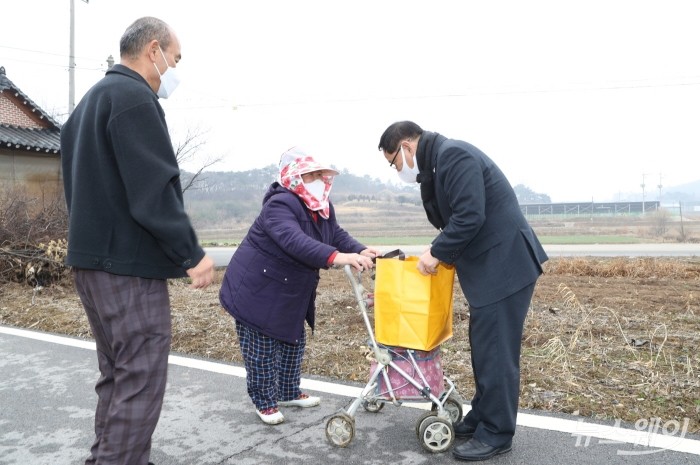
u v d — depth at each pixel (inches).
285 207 126.9
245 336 133.6
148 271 89.7
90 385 164.2
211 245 1024.9
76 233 88.2
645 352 174.2
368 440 123.9
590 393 141.7
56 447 124.2
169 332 93.4
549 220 1924.2
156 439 126.8
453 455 114.0
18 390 160.4
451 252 108.9
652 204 2314.2
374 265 127.9
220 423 135.0
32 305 275.6
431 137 116.9
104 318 89.8
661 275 382.6
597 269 395.9
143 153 85.0
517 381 113.2
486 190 112.5
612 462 109.3
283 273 129.4
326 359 179.3
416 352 118.1
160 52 95.3
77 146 89.1
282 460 115.6
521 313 111.9
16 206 384.2
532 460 111.4
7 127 694.5
